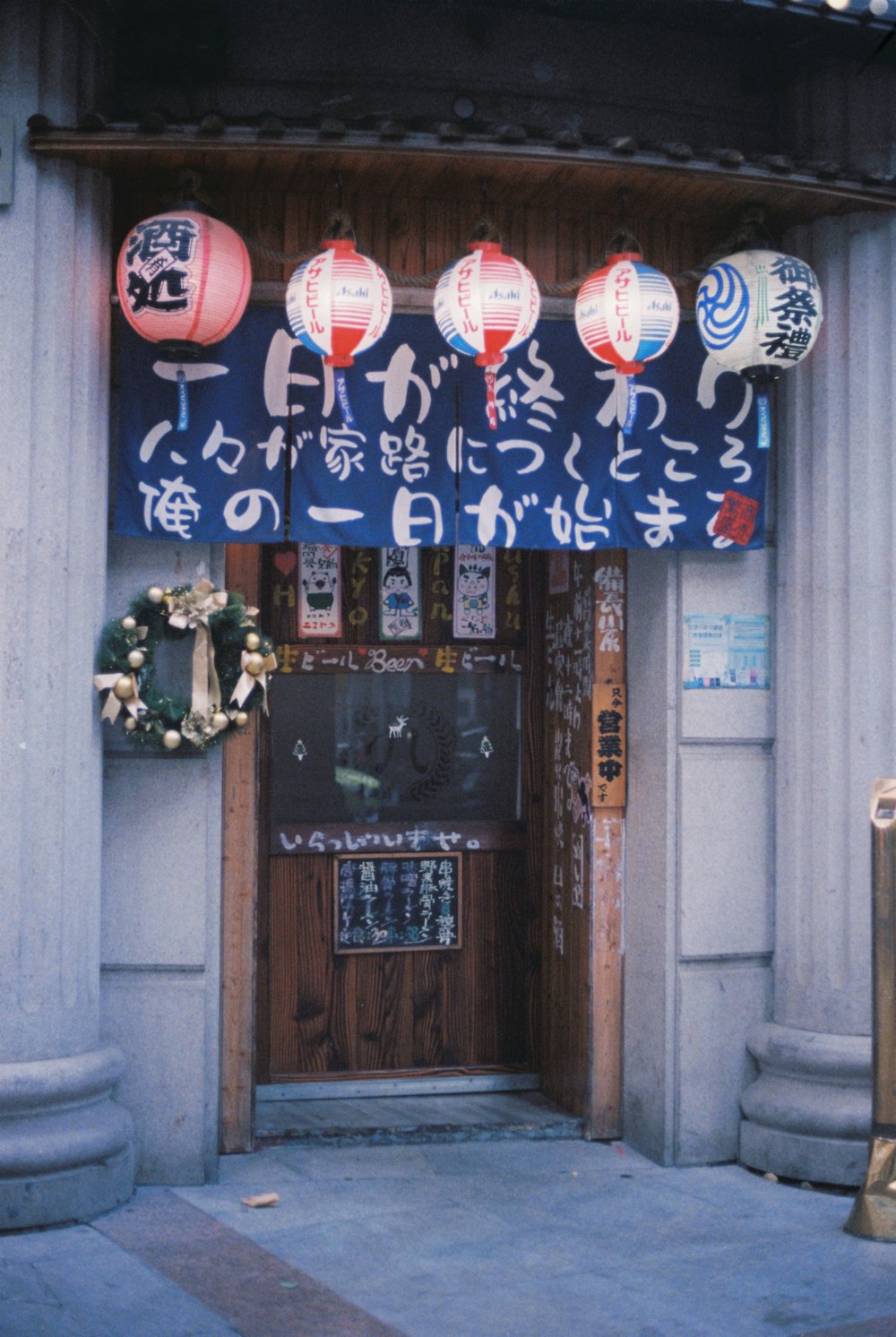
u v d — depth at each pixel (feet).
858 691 18.74
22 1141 15.67
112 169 17.15
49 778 16.38
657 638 19.39
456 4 18.39
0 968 16.08
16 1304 13.47
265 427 17.60
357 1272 14.67
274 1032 20.80
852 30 18.21
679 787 19.13
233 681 17.53
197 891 17.61
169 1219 16.20
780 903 19.33
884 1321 13.62
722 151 17.34
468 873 21.68
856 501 18.83
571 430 18.40
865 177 18.03
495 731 21.91
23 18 16.49
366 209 18.31
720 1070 19.13
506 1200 17.26
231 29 18.30
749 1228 16.38
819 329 18.24
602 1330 13.32
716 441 18.95
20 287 16.35
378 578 21.36
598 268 18.03
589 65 19.35
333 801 21.25
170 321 15.69
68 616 16.67
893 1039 16.29
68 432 16.70
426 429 17.97
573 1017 20.59
